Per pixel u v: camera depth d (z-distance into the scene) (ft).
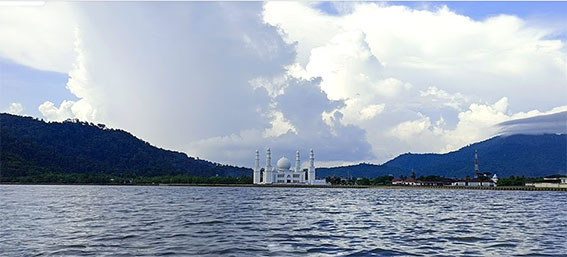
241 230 173.37
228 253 122.83
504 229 184.34
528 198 536.42
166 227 180.75
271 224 197.47
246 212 269.03
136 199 436.76
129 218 221.05
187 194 604.08
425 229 182.19
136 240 143.84
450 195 650.02
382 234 165.27
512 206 357.61
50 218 219.82
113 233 160.56
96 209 285.23
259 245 136.98
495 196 610.24
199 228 178.29
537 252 128.47
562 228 189.37
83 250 125.49
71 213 251.19
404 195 637.71
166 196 524.52
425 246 137.80
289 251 127.24
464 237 157.79
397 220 222.48
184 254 120.47
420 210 301.02
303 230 175.52
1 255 118.32
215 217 230.27
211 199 451.94
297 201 422.41
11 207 299.38
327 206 341.21
